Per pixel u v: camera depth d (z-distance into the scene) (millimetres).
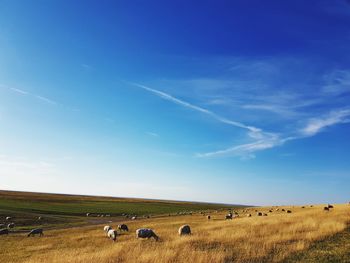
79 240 35438
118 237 35969
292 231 28734
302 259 18312
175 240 26844
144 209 116312
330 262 17609
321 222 34062
